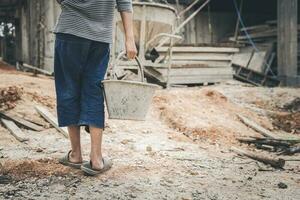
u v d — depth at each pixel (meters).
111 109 3.29
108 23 3.33
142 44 10.24
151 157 4.14
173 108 6.44
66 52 3.27
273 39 15.50
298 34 15.00
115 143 4.71
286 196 3.07
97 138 3.34
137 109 3.30
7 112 5.85
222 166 3.98
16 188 3.04
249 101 9.45
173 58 11.77
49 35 14.56
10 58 17.92
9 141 4.71
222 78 12.98
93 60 3.32
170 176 3.48
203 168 3.85
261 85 14.07
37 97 6.57
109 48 3.38
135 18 10.09
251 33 16.67
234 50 13.02
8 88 6.63
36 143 4.62
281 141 5.40
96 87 3.29
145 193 3.01
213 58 12.67
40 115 5.91
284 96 9.80
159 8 10.27
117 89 3.24
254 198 3.00
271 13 18.78
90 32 3.23
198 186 3.24
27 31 15.88
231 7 18.02
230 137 5.64
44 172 3.41
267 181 3.49
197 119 6.17
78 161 3.55
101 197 2.90
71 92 3.36
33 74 11.27
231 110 7.19
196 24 17.17
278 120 7.39
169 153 4.39
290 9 13.50
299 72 14.95
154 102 6.74
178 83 11.88
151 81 11.27
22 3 15.91
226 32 17.94
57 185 3.13
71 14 3.26
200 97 7.43
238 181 3.45
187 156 4.31
